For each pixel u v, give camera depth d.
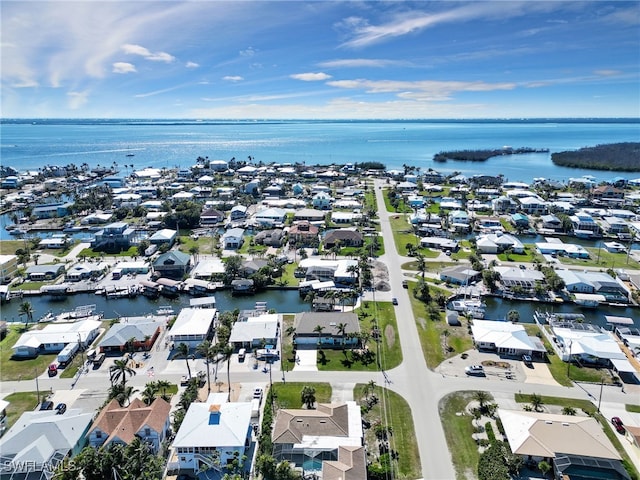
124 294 126.38
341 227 191.38
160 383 75.69
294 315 111.38
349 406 73.25
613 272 135.88
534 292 123.88
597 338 93.38
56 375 86.56
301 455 62.66
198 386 81.44
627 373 85.75
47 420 67.50
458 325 105.12
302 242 166.75
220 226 196.75
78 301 124.25
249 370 87.12
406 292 123.19
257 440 68.38
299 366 88.31
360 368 87.44
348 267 130.38
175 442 62.84
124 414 69.44
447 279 131.62
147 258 152.38
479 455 64.69
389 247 163.25
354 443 64.38
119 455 58.97
